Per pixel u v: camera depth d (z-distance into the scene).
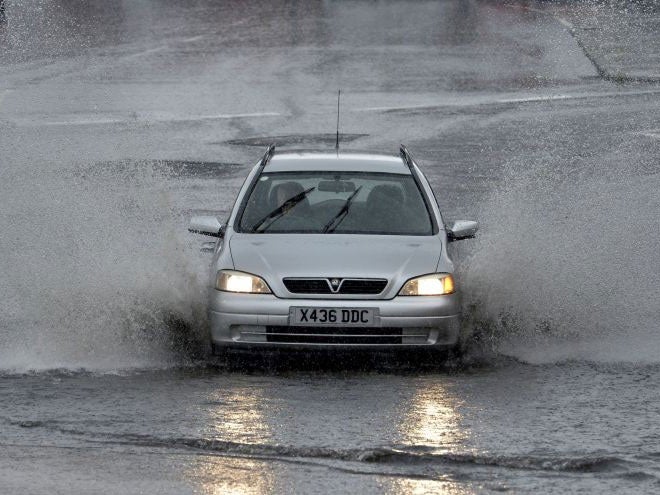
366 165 28.62
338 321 23.73
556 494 15.94
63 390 21.89
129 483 16.17
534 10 134.62
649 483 16.47
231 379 23.08
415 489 16.02
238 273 24.31
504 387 22.52
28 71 87.56
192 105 73.44
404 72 89.12
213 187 48.69
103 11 131.38
